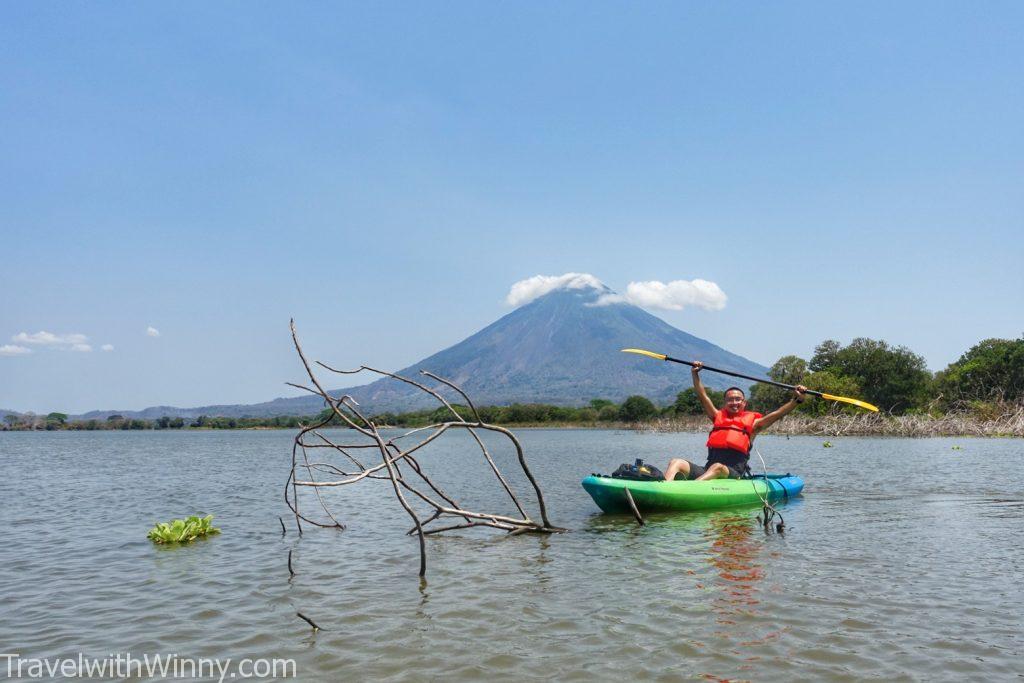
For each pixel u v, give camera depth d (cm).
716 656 507
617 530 1024
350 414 945
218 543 971
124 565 839
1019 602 632
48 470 2505
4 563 862
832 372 7019
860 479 1709
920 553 841
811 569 762
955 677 467
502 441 5091
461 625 585
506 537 984
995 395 5878
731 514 1149
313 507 1332
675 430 7294
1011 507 1218
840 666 486
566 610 623
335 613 623
